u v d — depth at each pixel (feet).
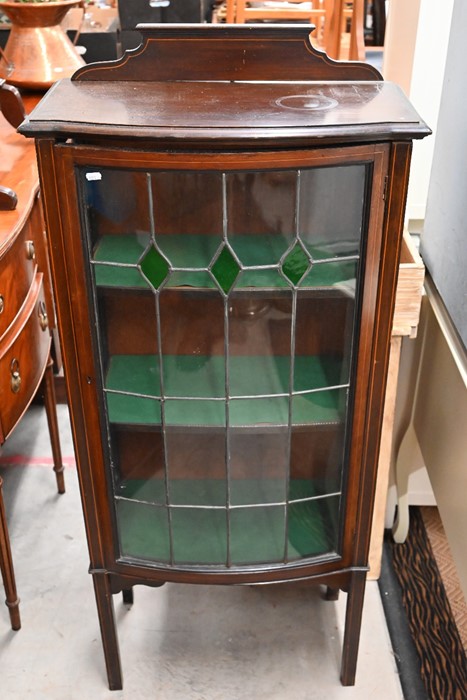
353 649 4.58
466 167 4.33
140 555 4.27
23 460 6.80
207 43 3.67
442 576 5.70
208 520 4.18
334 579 4.33
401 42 5.32
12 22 6.68
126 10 9.07
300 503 4.14
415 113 3.26
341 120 3.13
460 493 4.54
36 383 4.99
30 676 4.83
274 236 3.35
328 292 3.53
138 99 3.45
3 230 4.43
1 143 5.90
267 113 3.23
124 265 3.43
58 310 3.54
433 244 5.10
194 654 4.97
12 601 5.02
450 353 4.77
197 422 3.86
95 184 3.26
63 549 5.81
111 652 4.57
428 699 4.71
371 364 3.70
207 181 3.21
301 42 3.68
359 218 3.36
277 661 4.91
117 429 3.92
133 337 3.67
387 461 5.07
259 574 4.21
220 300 3.52
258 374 3.76
